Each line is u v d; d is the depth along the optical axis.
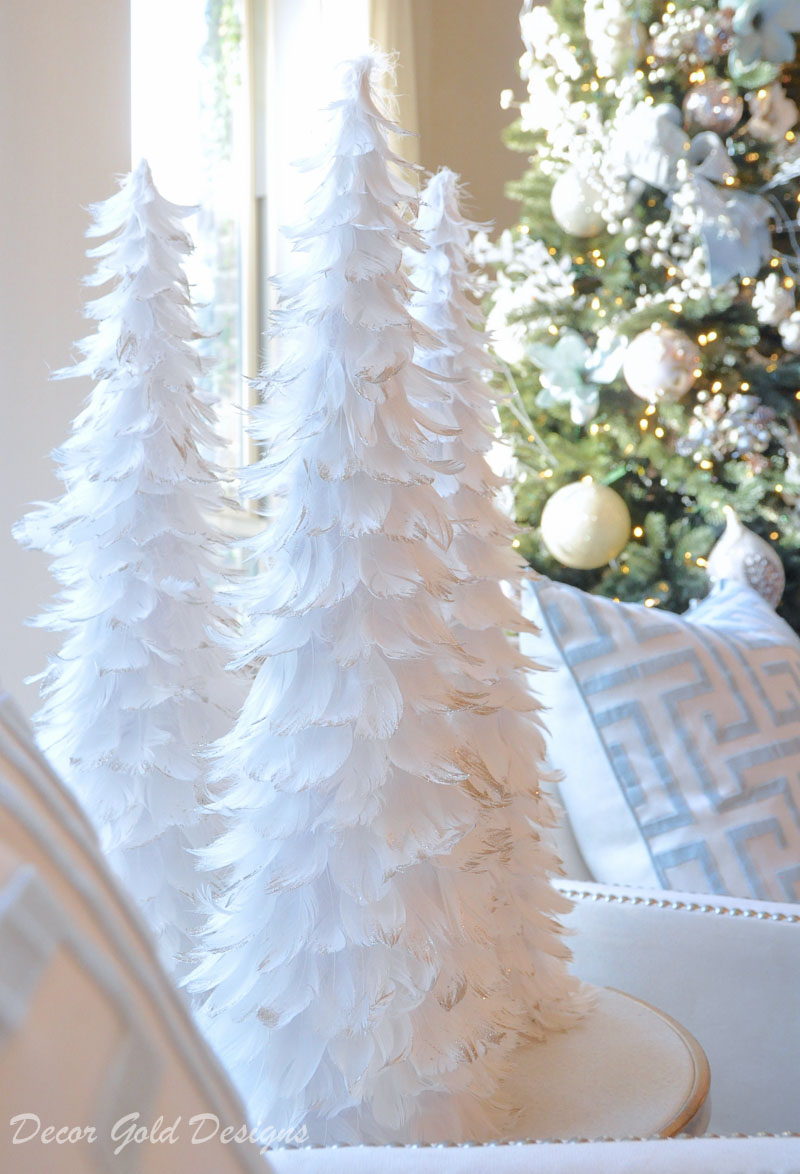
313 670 0.59
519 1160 0.47
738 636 1.30
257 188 2.70
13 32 1.46
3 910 0.21
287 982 0.58
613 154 2.12
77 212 1.57
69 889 0.23
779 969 0.96
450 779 0.58
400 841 0.57
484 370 0.75
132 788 0.67
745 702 1.21
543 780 0.77
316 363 0.60
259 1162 0.26
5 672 1.44
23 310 1.49
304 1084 0.57
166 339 0.68
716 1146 0.48
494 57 3.77
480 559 0.72
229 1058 0.58
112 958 0.23
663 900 1.00
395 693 0.58
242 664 0.59
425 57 3.60
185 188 2.38
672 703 1.18
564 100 2.27
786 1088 0.96
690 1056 0.74
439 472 0.63
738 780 1.16
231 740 0.60
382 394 0.58
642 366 2.07
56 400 1.53
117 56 1.63
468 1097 0.62
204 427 0.70
